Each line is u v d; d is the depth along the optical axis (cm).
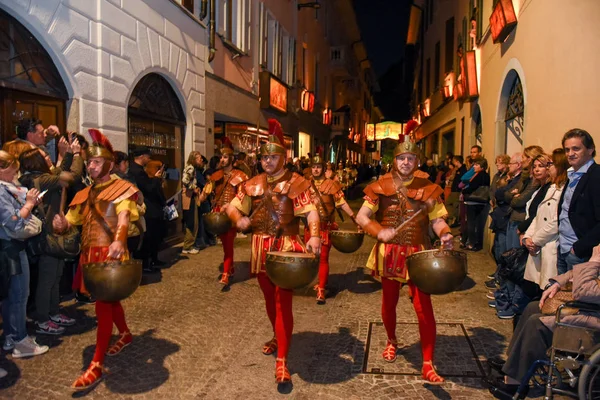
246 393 347
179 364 392
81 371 377
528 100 660
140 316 504
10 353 407
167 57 873
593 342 294
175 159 956
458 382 361
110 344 425
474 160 874
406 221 358
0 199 359
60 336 446
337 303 561
